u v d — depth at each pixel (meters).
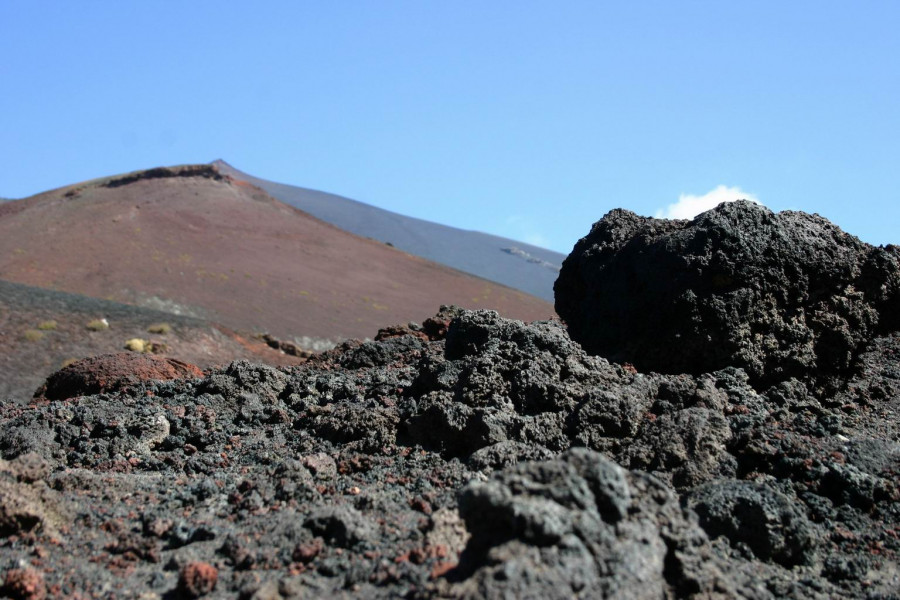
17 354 41.84
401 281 118.25
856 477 6.00
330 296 101.50
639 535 4.20
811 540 5.30
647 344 8.19
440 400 7.01
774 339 7.87
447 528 4.81
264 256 113.44
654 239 8.59
